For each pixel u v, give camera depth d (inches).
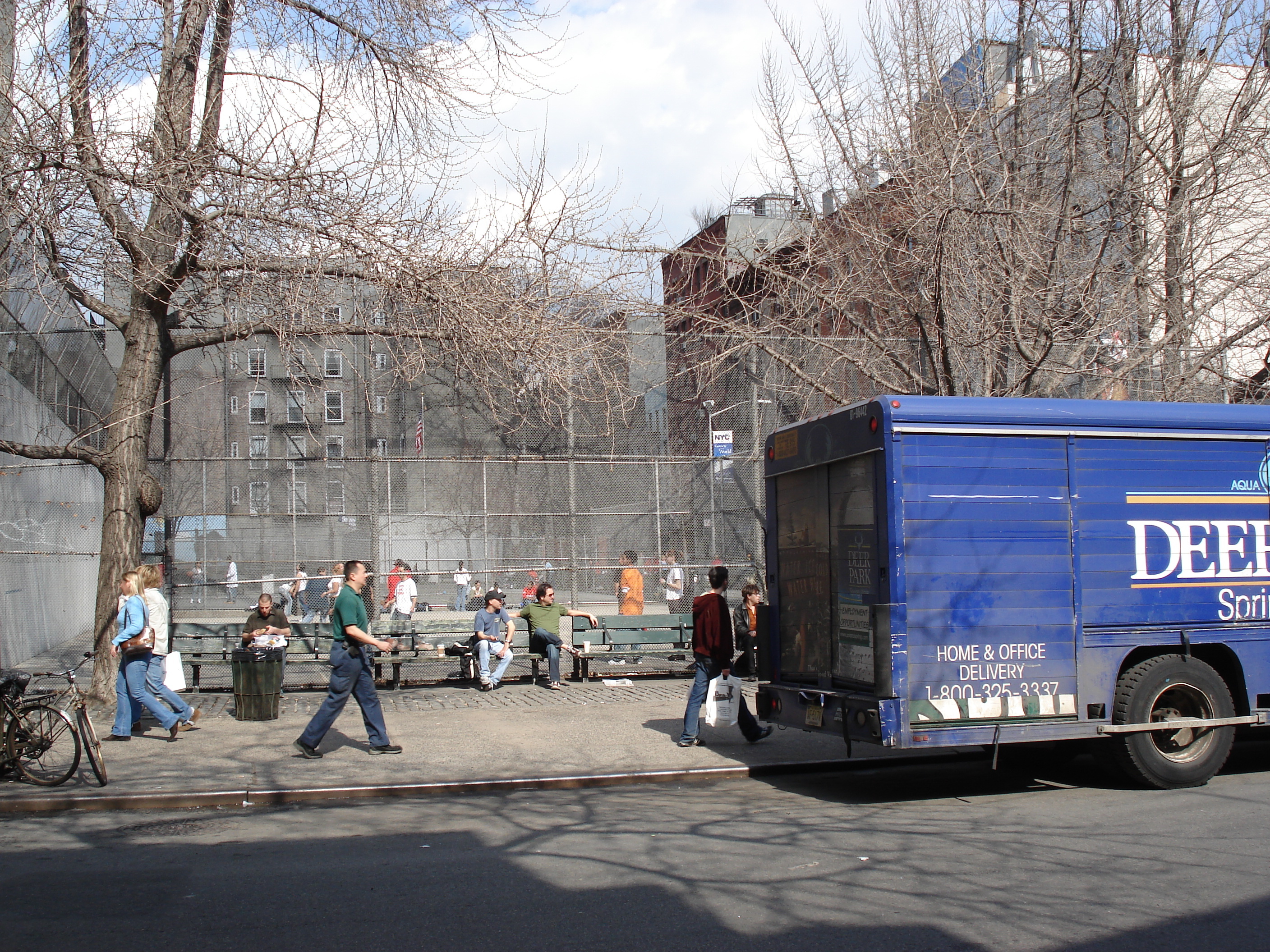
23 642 714.8
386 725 464.1
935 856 257.1
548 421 610.5
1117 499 345.7
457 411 656.4
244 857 263.3
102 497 989.2
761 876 239.5
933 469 328.2
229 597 614.5
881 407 326.3
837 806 327.9
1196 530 354.0
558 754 406.0
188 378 617.0
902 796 346.9
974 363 604.7
